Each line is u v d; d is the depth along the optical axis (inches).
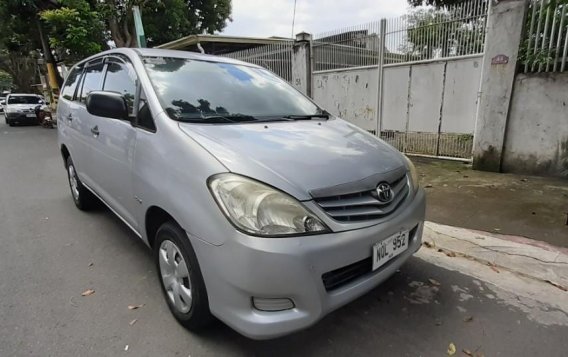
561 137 201.0
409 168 99.5
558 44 193.6
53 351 82.1
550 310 96.3
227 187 70.4
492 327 90.4
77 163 155.7
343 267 73.2
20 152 371.2
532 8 198.4
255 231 66.8
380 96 288.4
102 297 102.7
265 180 71.0
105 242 138.7
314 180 73.7
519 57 206.5
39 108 678.5
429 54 256.4
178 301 87.8
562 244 126.2
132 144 99.4
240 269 67.0
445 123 257.0
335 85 319.9
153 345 83.8
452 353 82.0
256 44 536.1
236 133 88.3
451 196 180.7
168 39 711.7
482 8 225.3
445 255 125.6
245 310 69.3
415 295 103.9
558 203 164.7
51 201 192.2
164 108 93.7
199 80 111.5
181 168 79.3
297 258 66.7
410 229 89.3
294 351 82.4
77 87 163.0
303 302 69.0
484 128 224.7
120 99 99.3
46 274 115.6
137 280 111.4
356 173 80.0
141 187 94.0
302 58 335.6
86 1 587.8
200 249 73.2
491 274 113.4
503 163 223.5
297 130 99.2
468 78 238.8
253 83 124.3
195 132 84.7
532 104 207.0
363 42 292.7
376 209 79.7
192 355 80.9
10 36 717.3
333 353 81.9
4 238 144.2
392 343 85.0
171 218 86.2
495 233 137.3
